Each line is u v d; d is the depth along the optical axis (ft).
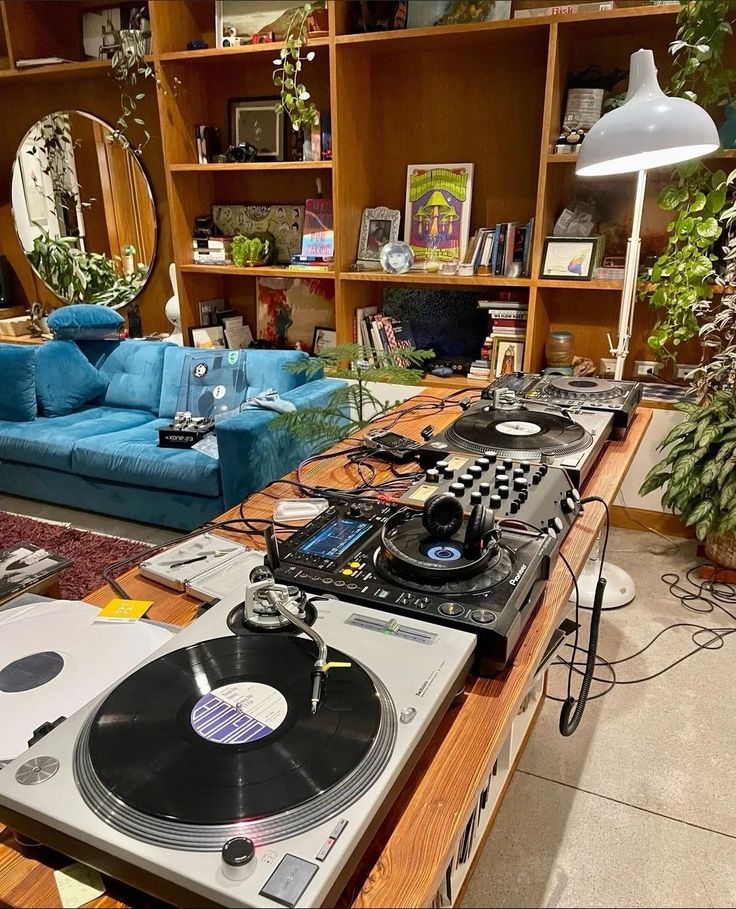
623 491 10.25
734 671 7.11
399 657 2.71
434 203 11.00
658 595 8.52
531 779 5.78
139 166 13.16
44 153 14.08
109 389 12.59
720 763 5.94
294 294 12.62
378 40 9.65
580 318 10.62
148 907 2.19
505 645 2.86
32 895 2.23
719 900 4.75
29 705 2.98
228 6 11.25
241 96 12.12
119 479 10.28
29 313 15.57
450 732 2.72
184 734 2.32
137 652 3.27
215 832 2.00
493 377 10.71
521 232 10.18
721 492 8.09
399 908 2.03
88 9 12.59
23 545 5.92
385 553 3.45
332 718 2.37
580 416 5.76
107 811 2.09
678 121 5.68
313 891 1.85
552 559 3.64
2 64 13.94
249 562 4.02
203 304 12.96
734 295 8.29
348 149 10.61
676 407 9.31
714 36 7.91
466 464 4.74
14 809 2.18
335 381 11.10
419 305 11.66
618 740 6.20
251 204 12.57
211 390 11.34
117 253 14.01
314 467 5.56
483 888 4.83
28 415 11.68
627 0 9.02
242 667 2.65
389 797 2.23
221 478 9.43
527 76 10.00
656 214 9.75
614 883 4.88
